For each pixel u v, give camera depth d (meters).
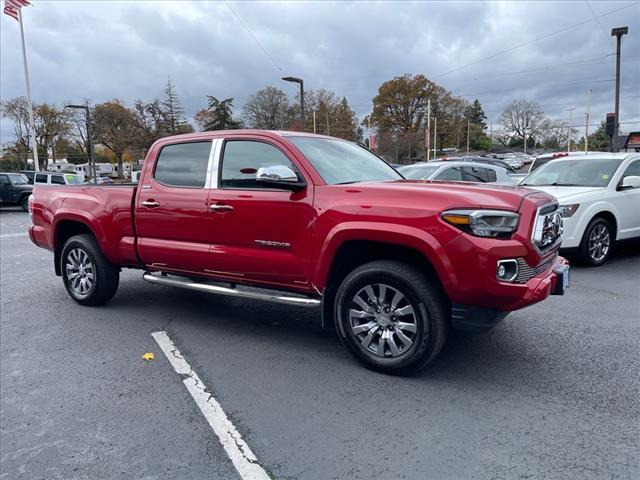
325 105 72.44
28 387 3.68
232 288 4.47
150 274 5.26
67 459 2.79
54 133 57.56
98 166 78.00
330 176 4.05
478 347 4.24
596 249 7.30
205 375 3.81
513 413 3.13
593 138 83.06
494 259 3.24
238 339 4.59
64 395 3.54
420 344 3.51
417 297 3.47
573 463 2.61
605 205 7.25
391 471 2.59
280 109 64.69
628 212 7.59
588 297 5.71
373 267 3.63
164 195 4.79
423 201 3.45
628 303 5.46
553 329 4.65
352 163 4.56
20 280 7.30
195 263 4.63
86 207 5.45
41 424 3.16
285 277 4.08
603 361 3.90
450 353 4.12
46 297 6.25
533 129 85.25
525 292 3.26
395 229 3.46
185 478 2.59
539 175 8.61
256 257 4.18
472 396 3.37
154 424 3.12
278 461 2.71
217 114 60.66
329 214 3.75
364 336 3.79
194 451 2.82
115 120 57.62
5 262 8.90
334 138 4.96
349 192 3.74
